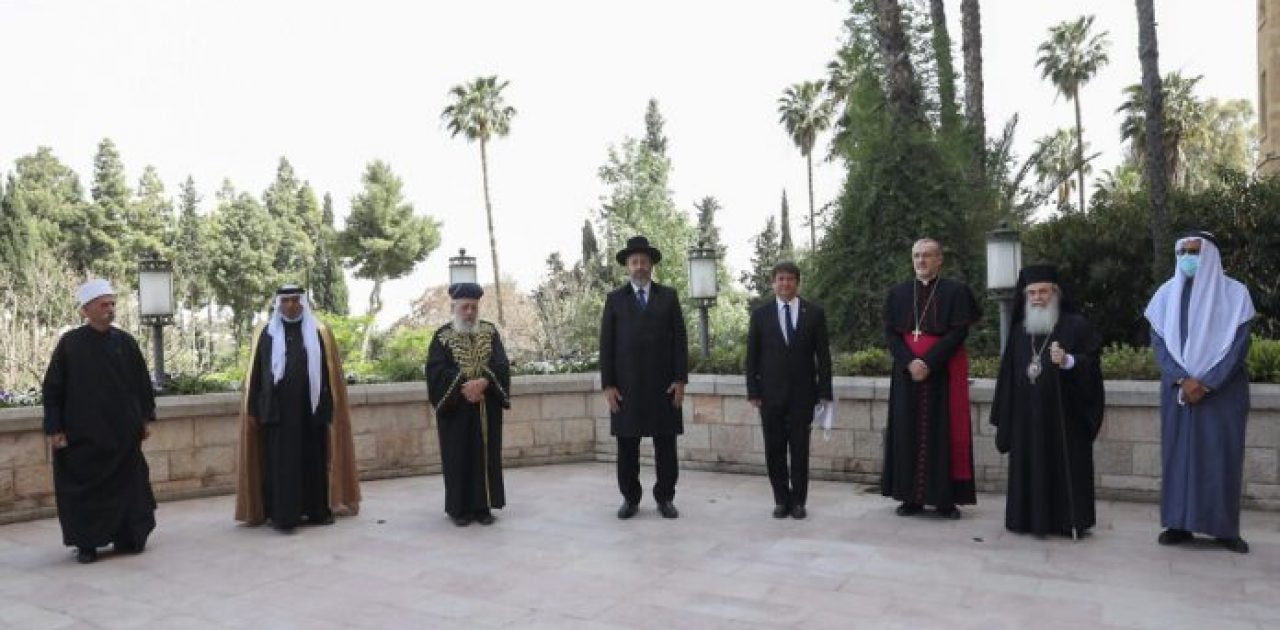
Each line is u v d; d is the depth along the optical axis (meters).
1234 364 5.04
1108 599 4.36
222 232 51.84
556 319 23.67
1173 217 12.59
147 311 7.69
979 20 16.56
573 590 4.71
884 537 5.66
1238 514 5.16
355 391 8.07
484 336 6.40
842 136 10.45
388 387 8.23
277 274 52.75
